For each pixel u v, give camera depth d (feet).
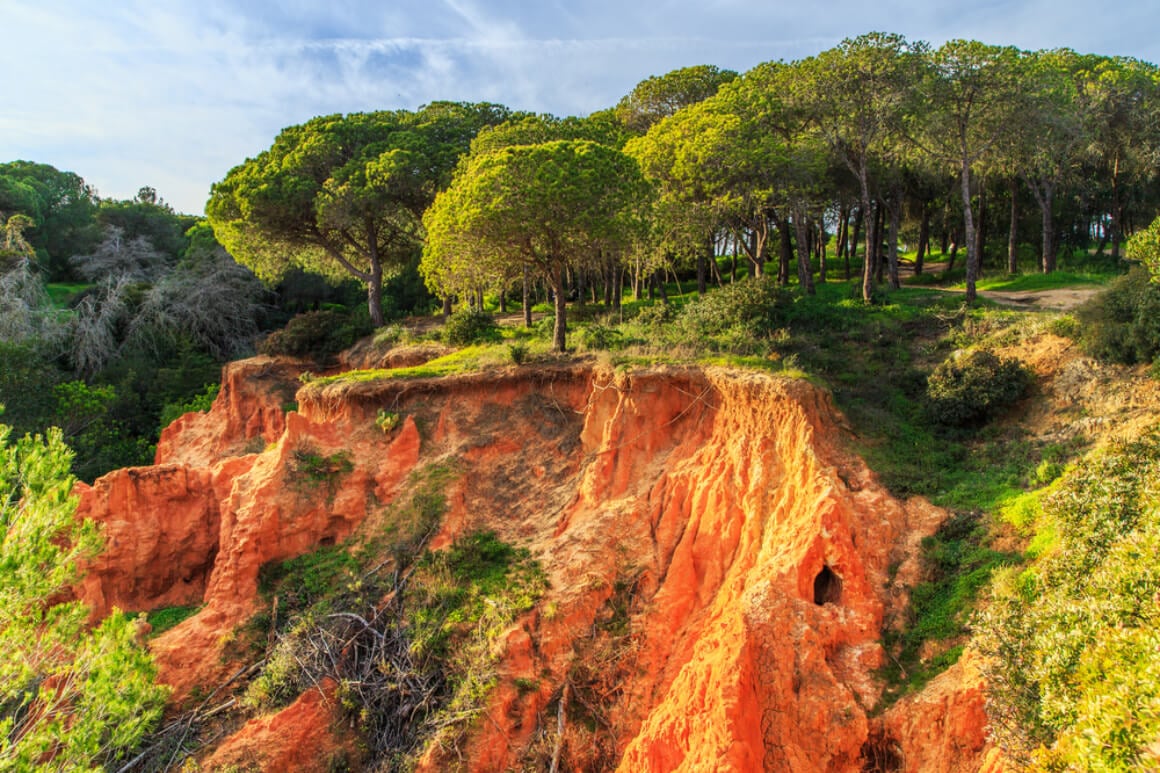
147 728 61.46
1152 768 26.48
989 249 170.71
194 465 122.62
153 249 215.92
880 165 126.31
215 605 74.49
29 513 50.60
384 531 78.64
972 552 57.21
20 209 206.90
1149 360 67.87
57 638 50.49
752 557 63.67
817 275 166.09
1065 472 60.29
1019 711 38.55
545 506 78.74
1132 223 167.43
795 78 114.11
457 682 61.26
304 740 59.93
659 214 104.01
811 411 69.26
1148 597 34.37
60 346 158.51
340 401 89.56
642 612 64.75
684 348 85.87
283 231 142.00
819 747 48.85
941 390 76.54
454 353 106.83
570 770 56.85
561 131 126.21
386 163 130.93
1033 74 105.60
